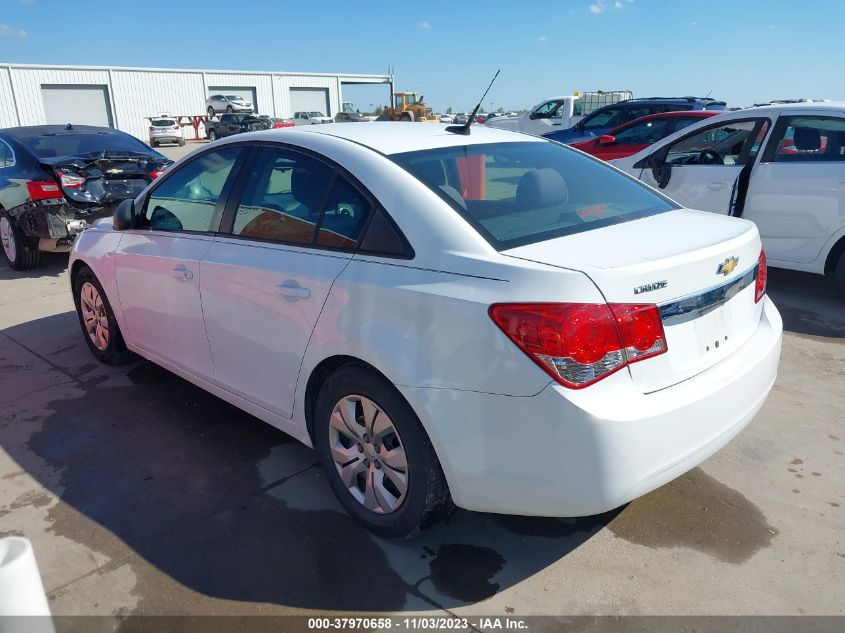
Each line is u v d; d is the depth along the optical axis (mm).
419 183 2564
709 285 2381
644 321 2148
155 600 2410
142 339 3973
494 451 2217
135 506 2979
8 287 6887
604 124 12852
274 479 3184
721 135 6465
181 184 3604
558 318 2053
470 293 2215
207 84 48406
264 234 3025
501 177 2857
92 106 43844
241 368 3189
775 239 5859
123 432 3660
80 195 6977
